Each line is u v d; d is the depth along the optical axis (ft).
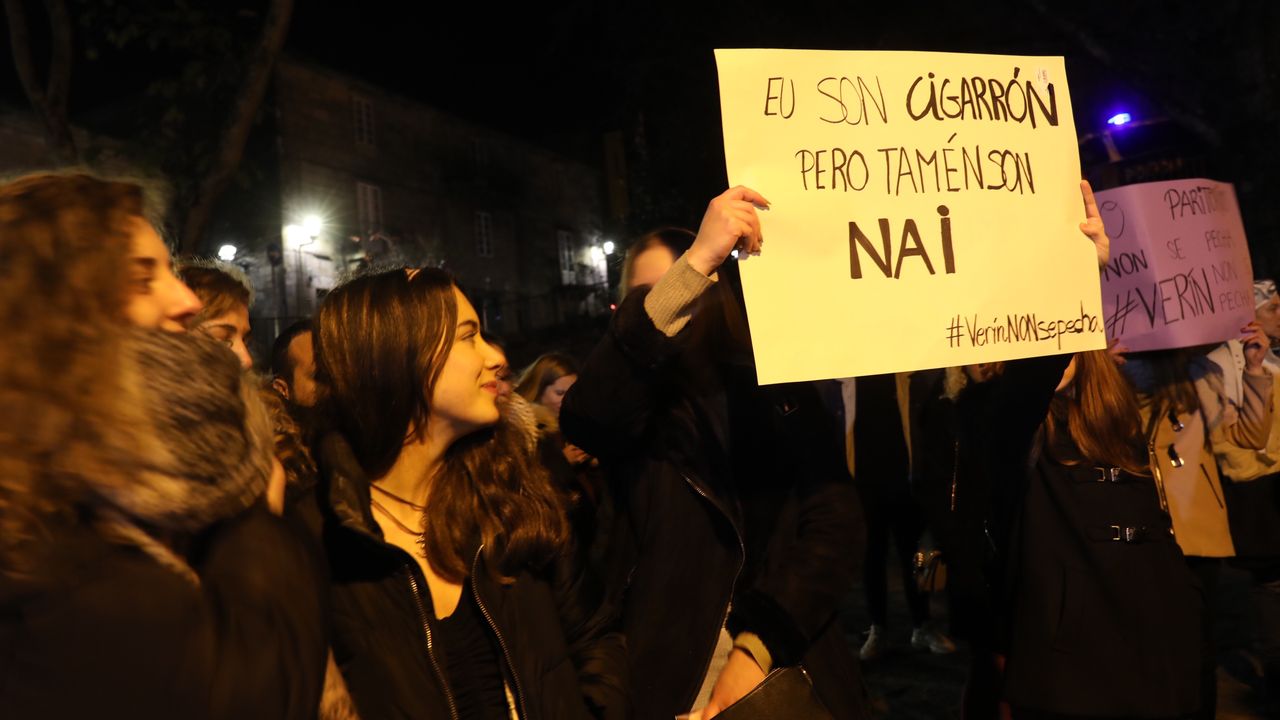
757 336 5.53
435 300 5.25
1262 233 28.45
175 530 3.31
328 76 78.54
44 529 2.99
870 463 15.01
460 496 5.31
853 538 6.00
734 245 5.58
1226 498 11.44
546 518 5.45
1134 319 10.12
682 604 5.81
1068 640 7.88
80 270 3.31
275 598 3.40
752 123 5.72
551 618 5.36
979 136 6.37
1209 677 8.21
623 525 6.29
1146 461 8.17
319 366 5.33
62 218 3.38
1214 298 10.10
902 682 14.12
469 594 5.25
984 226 6.27
